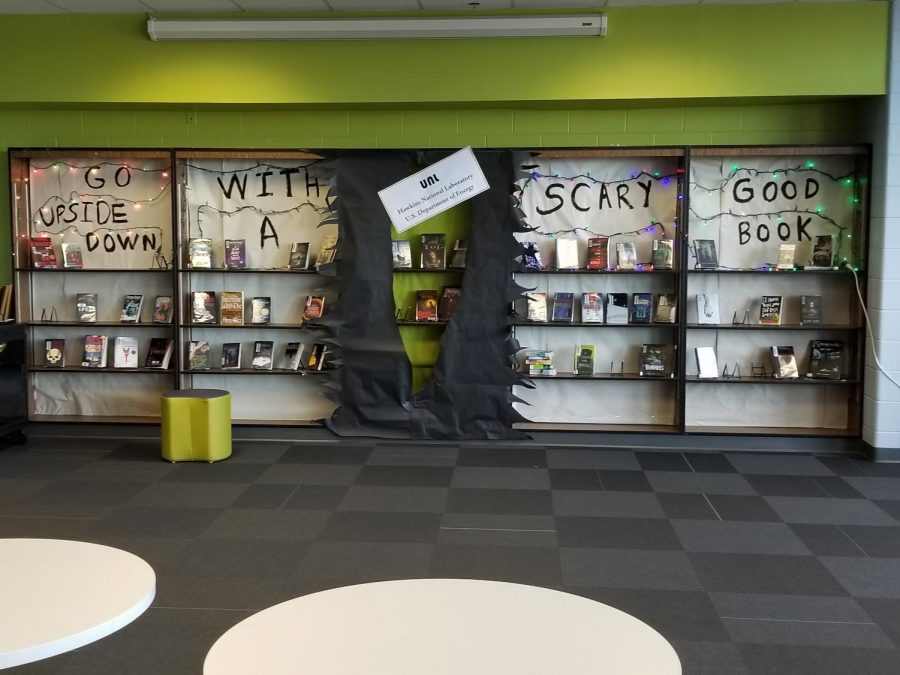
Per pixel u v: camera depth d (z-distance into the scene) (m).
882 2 5.55
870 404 5.87
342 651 1.71
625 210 6.26
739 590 3.68
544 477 5.41
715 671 2.99
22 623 1.79
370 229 6.14
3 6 5.75
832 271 5.91
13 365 6.09
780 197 6.16
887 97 5.60
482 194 6.08
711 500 4.95
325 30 5.71
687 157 5.90
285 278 6.46
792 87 5.68
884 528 4.47
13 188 6.28
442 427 6.26
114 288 6.54
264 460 5.79
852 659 3.08
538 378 6.21
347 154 6.12
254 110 6.25
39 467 5.57
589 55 5.77
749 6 5.66
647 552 4.12
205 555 4.04
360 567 3.91
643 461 5.81
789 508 4.80
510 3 5.64
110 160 6.43
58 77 5.99
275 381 6.54
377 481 5.31
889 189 5.63
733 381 6.06
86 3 5.68
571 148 5.98
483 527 4.47
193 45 5.93
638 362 6.36
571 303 6.24
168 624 3.32
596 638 1.78
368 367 6.24
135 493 5.02
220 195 6.41
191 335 6.53
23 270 6.36
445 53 5.84
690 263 6.16
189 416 5.71
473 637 1.78
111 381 6.62
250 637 1.77
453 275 6.39
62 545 2.27
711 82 5.73
